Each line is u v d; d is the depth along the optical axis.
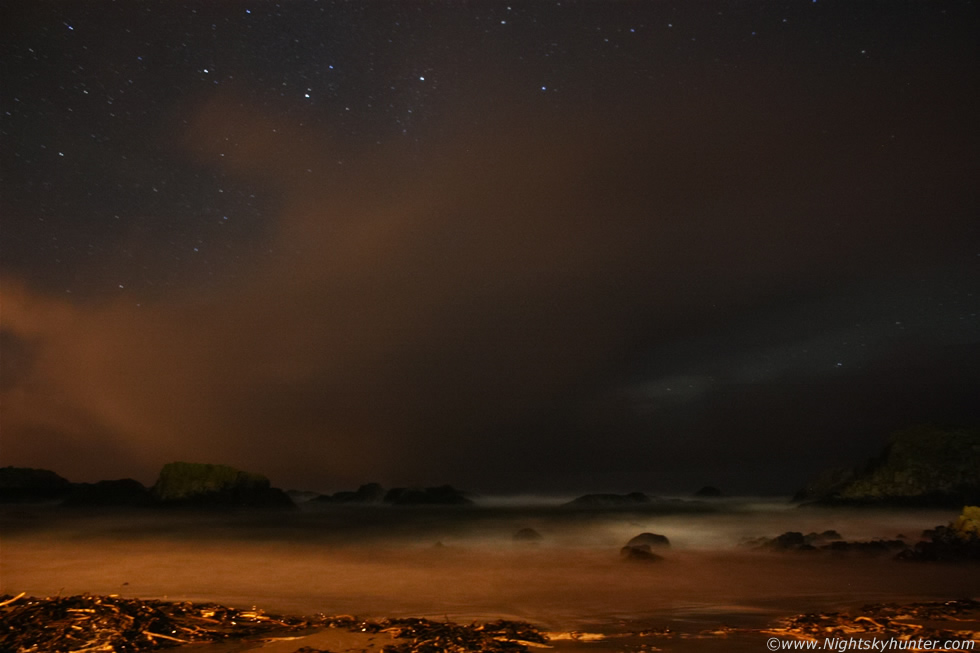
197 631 6.55
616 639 6.78
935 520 19.38
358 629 6.94
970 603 8.28
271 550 15.73
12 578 11.88
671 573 12.24
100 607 6.80
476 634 6.75
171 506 23.48
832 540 15.46
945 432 22.97
